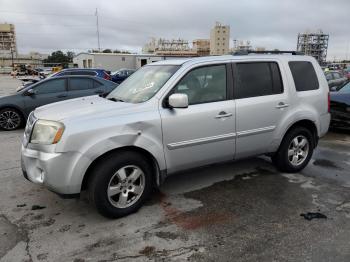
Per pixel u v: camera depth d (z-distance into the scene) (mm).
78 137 3537
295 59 5281
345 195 4547
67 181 3553
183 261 3098
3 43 138625
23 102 9148
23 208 4168
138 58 54969
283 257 3150
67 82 9594
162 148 4027
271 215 3973
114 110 3861
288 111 5039
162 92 4078
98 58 54844
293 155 5309
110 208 3785
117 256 3180
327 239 3443
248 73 4730
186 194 4570
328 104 5605
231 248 3295
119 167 3768
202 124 4254
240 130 4605
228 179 5109
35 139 3703
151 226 3727
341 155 6480
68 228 3688
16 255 3188
